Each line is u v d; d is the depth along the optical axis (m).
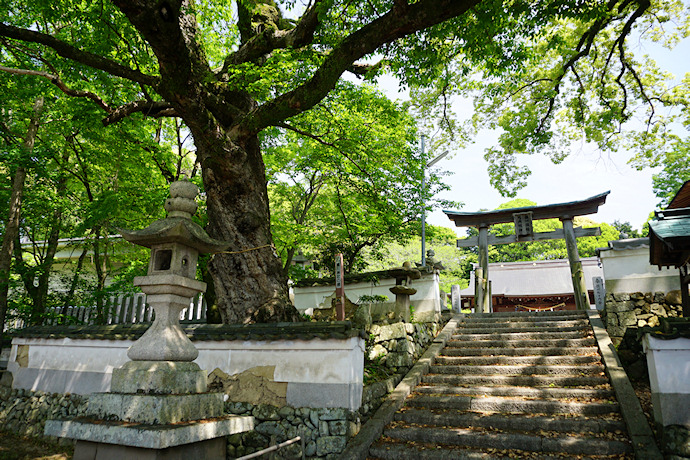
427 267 11.20
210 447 4.08
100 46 7.07
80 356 7.25
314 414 5.48
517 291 23.00
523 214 14.62
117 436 3.53
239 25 8.48
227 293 7.12
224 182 7.07
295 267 12.95
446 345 9.73
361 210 13.43
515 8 6.33
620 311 9.39
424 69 7.30
